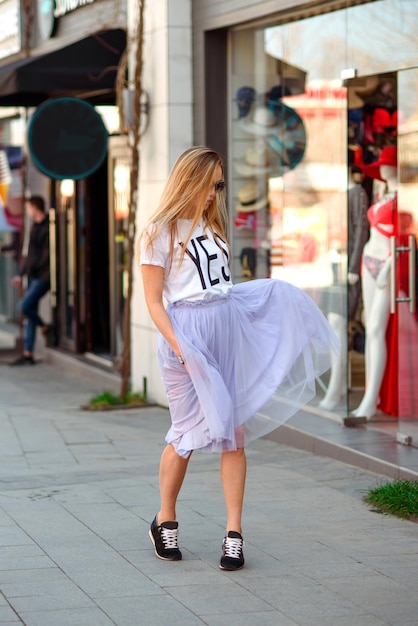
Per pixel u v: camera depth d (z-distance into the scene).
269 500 9.23
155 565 7.33
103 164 19.02
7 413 14.32
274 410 7.44
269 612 6.37
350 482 9.87
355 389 12.04
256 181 13.44
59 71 15.07
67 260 19.98
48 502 9.26
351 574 7.11
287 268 12.99
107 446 11.95
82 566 7.31
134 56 14.69
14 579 7.01
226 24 13.14
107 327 19.28
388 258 11.88
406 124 10.45
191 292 7.22
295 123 12.70
